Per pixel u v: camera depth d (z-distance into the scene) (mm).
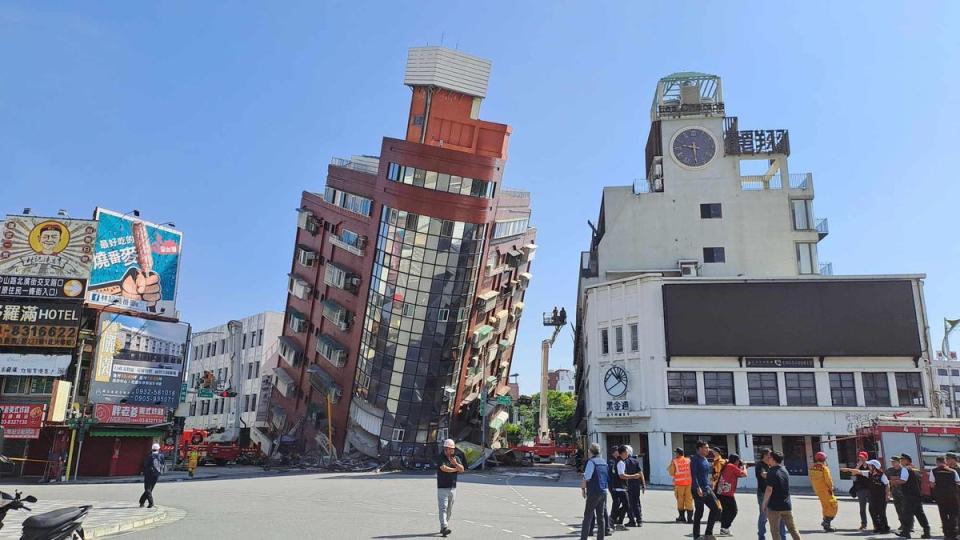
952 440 26406
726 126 51156
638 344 38969
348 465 47781
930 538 14547
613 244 49719
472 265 49875
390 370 50250
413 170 47719
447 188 47844
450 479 13273
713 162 50312
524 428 114875
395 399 50219
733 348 37594
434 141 50188
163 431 39906
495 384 67000
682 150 50812
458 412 55719
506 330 67188
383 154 48719
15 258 37406
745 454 36188
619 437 40375
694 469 13844
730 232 48969
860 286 37906
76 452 36719
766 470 12391
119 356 38562
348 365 52594
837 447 36031
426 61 50344
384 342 50156
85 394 37125
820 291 38062
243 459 53625
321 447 53094
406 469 46938
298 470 45438
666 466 36438
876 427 27812
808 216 49062
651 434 37219
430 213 48062
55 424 34875
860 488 16188
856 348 36938
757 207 49250
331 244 56781
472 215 48406
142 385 39312
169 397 40375
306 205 62000
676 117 51438
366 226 51312
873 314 37375
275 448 55625
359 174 53094
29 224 38031
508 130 50375
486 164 48031
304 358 59469
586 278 51625
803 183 49875
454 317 50406
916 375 36938
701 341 37812
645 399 37906
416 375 50344
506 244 57500
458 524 15094
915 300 37750
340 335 54156
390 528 14070
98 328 37844
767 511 11406
